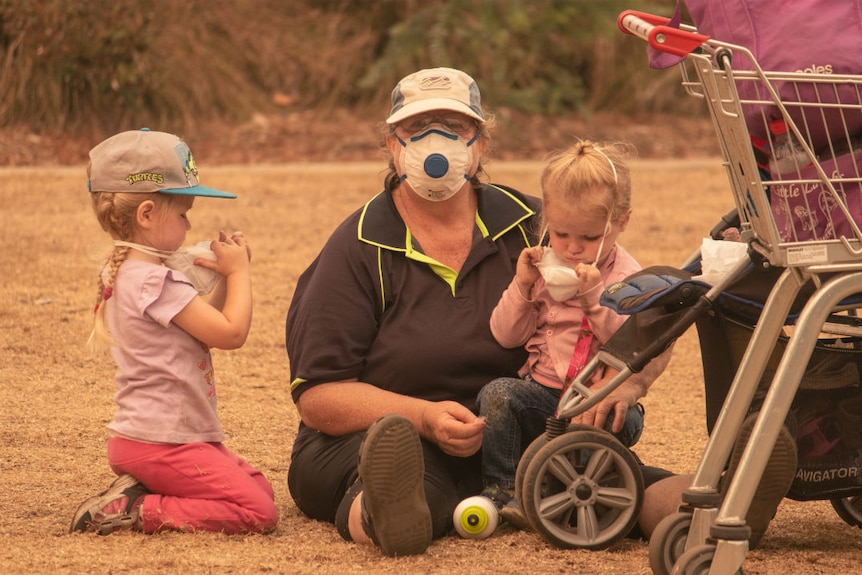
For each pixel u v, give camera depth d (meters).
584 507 6.63
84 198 21.03
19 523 7.20
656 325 6.47
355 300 7.24
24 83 27.80
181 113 29.75
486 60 32.78
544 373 7.09
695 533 5.96
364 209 7.50
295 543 6.86
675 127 33.00
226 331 7.07
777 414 5.75
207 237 18.08
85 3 28.39
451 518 6.98
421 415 6.95
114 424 7.16
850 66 5.92
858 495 6.68
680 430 9.89
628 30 6.22
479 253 7.35
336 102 33.22
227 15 33.75
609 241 7.00
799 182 5.87
